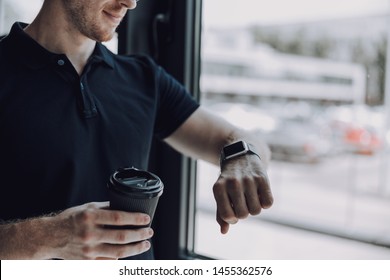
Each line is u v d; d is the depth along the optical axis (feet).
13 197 2.51
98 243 1.99
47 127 2.56
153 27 3.75
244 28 8.21
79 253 2.02
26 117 2.54
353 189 8.65
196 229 3.91
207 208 7.15
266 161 2.70
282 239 7.77
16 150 2.50
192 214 3.87
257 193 2.22
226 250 5.56
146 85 3.06
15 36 2.73
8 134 2.51
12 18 4.52
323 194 9.22
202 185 6.65
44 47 2.75
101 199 2.69
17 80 2.60
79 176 2.60
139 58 3.21
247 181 2.23
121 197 1.96
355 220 8.03
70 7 2.55
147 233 2.04
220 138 2.93
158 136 3.21
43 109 2.59
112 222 1.94
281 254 6.96
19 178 2.50
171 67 3.75
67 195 2.55
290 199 9.40
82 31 2.54
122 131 2.81
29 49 2.68
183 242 3.83
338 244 7.53
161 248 3.87
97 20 2.47
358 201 8.57
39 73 2.65
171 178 3.79
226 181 2.23
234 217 2.15
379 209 8.29
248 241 7.48
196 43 3.77
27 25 2.98
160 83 3.12
